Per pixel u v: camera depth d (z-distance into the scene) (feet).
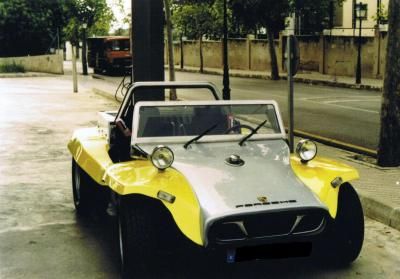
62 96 81.30
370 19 119.34
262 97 77.71
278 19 111.75
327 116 56.75
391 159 31.48
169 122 19.66
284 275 17.66
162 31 40.34
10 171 33.35
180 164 17.62
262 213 15.52
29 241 21.15
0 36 150.20
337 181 17.25
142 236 16.44
